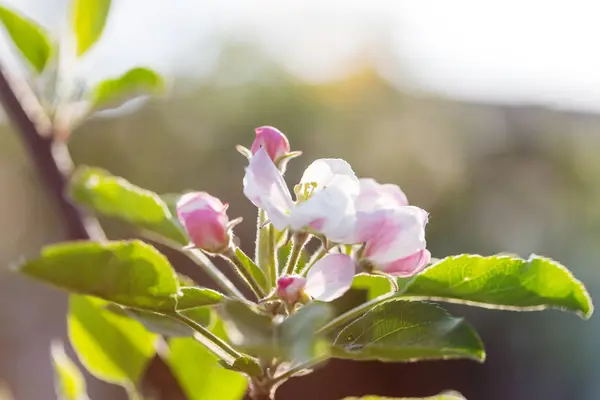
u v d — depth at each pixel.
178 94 1.66
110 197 0.44
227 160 1.59
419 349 0.36
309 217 0.36
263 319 0.33
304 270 0.37
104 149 1.64
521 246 1.50
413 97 1.69
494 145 1.61
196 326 0.37
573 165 1.57
